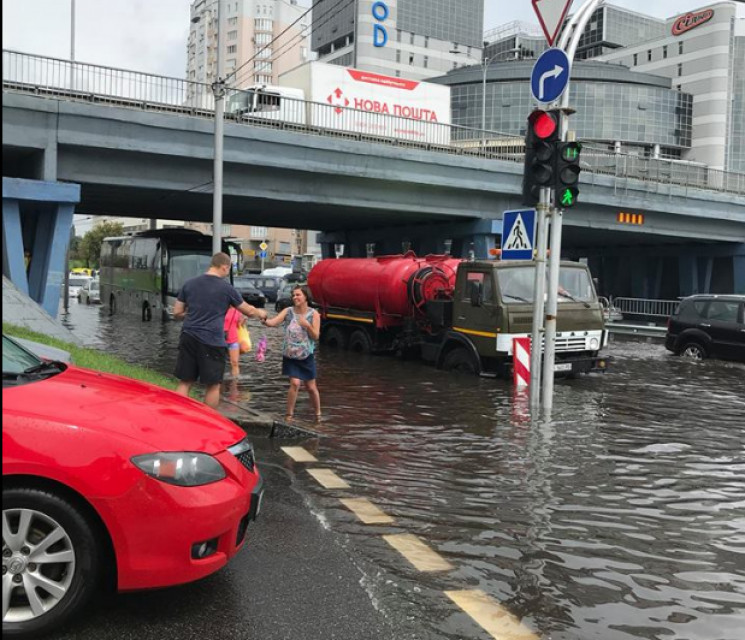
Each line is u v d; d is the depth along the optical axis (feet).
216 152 64.90
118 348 63.67
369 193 97.04
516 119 345.31
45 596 11.70
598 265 184.34
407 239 128.98
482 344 46.39
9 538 11.43
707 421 33.94
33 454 11.34
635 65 392.47
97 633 11.85
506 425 31.99
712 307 60.80
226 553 12.65
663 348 75.10
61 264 71.20
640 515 19.89
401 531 17.89
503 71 347.36
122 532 11.62
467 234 110.11
